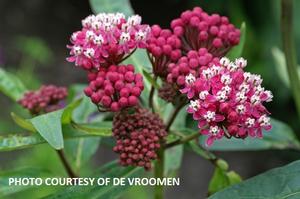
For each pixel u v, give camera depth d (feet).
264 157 4.33
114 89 1.22
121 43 1.21
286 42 1.45
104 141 1.55
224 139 1.56
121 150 1.23
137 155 1.22
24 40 4.42
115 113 1.28
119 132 1.24
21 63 4.64
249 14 4.21
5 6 5.19
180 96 1.28
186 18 1.31
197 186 4.09
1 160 3.55
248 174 4.25
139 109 1.28
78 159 1.55
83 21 1.24
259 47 4.10
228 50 1.33
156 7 5.31
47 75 4.70
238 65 1.15
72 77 4.75
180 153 1.53
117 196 1.25
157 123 1.26
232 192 1.09
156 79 1.31
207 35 1.30
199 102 1.11
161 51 1.25
